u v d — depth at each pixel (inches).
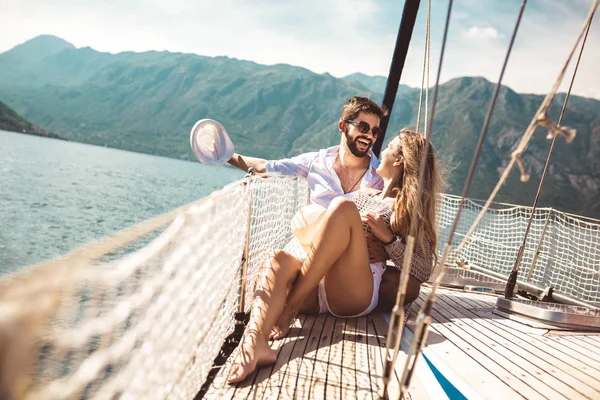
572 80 115.6
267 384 82.8
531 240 223.3
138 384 50.2
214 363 91.7
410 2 207.8
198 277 68.0
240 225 98.4
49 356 31.2
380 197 132.7
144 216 1353.3
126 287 42.5
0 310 27.1
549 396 83.1
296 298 104.7
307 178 144.6
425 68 144.8
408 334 111.3
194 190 2677.2
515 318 131.6
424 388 84.2
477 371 92.4
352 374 88.4
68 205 1362.0
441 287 173.0
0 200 1246.3
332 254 103.4
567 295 164.7
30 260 691.4
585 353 108.0
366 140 132.9
